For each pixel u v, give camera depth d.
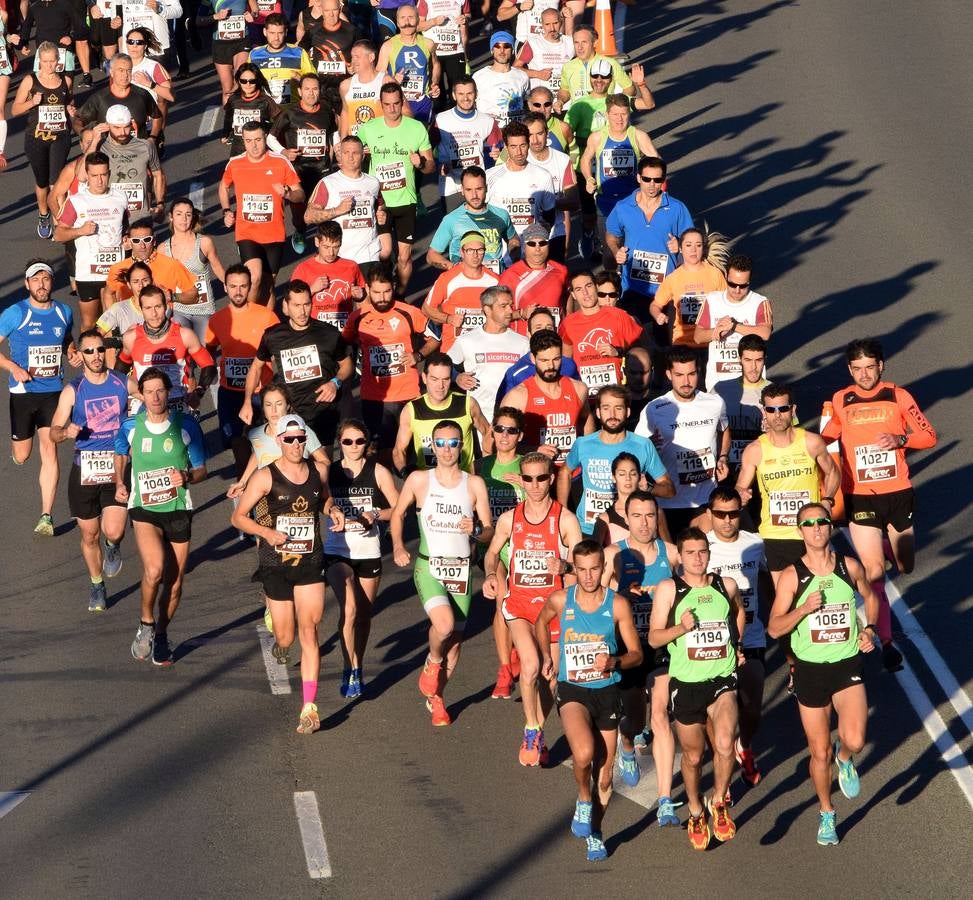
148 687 49.03
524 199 66.75
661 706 42.19
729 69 102.69
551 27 84.00
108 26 97.62
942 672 49.72
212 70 103.44
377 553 48.28
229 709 47.91
